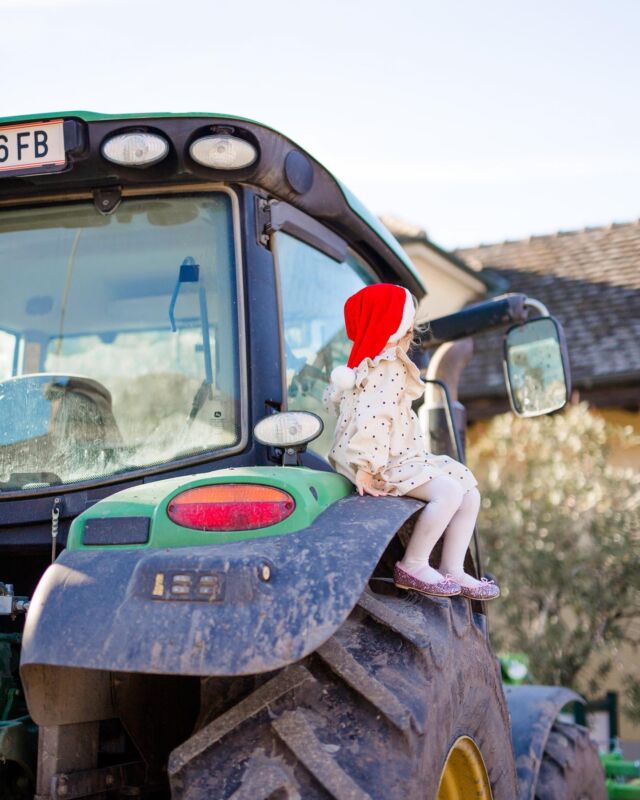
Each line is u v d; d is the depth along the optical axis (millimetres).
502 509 9516
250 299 3047
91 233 3213
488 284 15203
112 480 2963
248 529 2381
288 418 2701
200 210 3135
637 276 14398
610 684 10086
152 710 2801
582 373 12062
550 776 4082
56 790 2461
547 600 9234
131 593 2221
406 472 2852
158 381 3117
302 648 2104
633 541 9125
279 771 2117
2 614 2797
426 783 2262
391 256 3953
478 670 2854
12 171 3074
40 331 3354
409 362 2898
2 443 3082
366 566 2262
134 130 3018
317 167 3309
